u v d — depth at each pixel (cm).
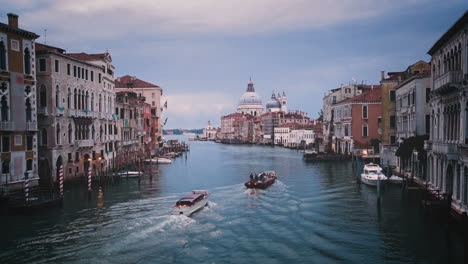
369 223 2839
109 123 5494
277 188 4362
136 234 2573
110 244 2386
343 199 3678
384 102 6147
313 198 3747
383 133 6169
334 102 9019
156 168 6819
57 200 3275
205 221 2903
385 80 6131
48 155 4038
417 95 4388
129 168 6078
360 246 2367
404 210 3200
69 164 4359
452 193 2811
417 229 2669
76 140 4509
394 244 2388
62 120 4225
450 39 2833
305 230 2689
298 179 5081
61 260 2150
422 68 5184
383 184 4125
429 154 3469
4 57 3297
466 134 2533
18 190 3284
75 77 4516
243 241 2464
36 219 2917
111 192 4100
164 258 2184
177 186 4575
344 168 6375
